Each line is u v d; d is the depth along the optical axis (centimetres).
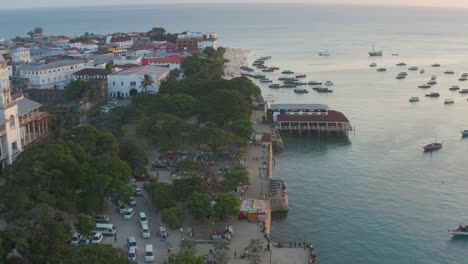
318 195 19150
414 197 18925
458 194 19188
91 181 14888
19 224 12075
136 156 19312
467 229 16150
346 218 17225
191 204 15100
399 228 16538
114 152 18325
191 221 15325
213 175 17550
